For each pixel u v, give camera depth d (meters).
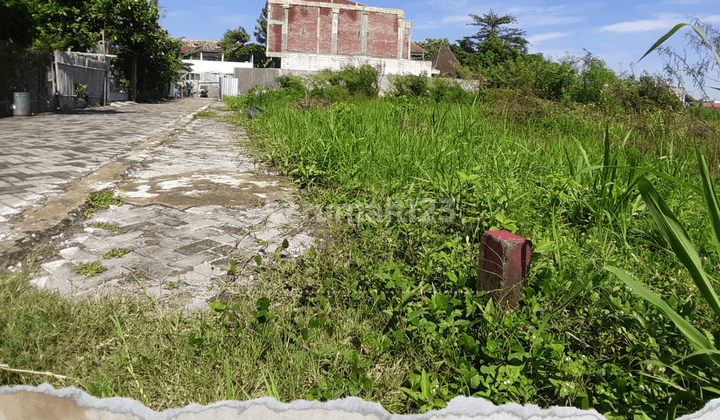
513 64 12.89
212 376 1.80
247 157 7.32
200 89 46.53
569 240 3.19
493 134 7.08
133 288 2.58
